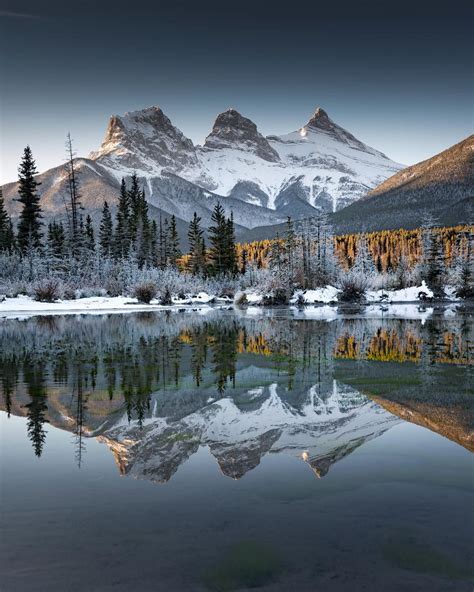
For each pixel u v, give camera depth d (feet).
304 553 9.61
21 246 167.12
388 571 8.91
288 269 183.11
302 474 14.17
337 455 15.88
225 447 16.99
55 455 16.26
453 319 87.04
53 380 30.60
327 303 168.25
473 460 15.21
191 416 21.53
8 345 49.39
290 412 22.04
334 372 32.76
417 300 182.70
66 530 10.75
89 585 8.59
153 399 25.14
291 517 11.24
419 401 23.80
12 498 12.64
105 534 10.53
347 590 8.33
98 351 44.60
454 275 215.10
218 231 250.16
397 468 14.53
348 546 9.89
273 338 55.93
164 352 43.96
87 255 171.63
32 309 108.06
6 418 21.39
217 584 8.55
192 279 206.90
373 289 215.51
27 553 9.75
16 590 8.45
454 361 37.32
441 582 8.57
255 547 9.84
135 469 14.84
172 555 9.62
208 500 12.35
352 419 20.61
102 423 20.43
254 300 166.09
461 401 23.76
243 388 27.76
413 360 38.01
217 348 46.62
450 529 10.56
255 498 12.43
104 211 232.94
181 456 16.05
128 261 179.11
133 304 136.15
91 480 13.91
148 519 11.27
